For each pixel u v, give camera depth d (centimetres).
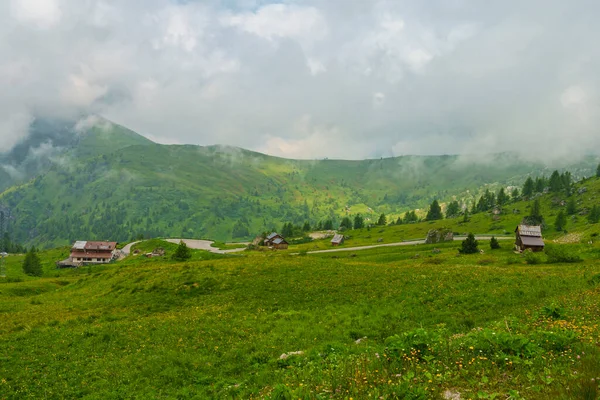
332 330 2819
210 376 2175
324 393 1255
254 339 2755
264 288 4541
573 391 945
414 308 3253
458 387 1148
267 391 1642
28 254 13862
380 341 2508
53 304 5050
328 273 5125
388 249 14825
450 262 8238
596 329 1627
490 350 1417
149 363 2430
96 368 2447
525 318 2267
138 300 4622
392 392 1141
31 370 2456
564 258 6888
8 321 3903
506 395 1044
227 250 19900
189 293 4700
